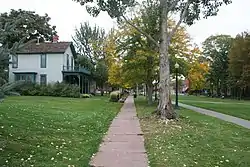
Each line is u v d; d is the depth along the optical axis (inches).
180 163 310.3
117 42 1226.0
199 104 1466.5
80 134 468.1
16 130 441.7
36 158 312.0
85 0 709.9
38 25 2046.0
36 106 870.4
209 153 361.4
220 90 3181.6
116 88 2950.3
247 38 2406.5
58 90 1704.0
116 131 521.0
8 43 259.4
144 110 980.6
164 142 422.3
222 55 3070.9
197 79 1342.3
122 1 711.7
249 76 2299.5
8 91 239.9
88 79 2320.4
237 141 447.8
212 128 583.8
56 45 1914.4
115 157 331.3
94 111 872.9
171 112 696.4
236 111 1021.8
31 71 1865.2
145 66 1189.7
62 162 301.9
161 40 720.3
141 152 356.5
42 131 458.6
